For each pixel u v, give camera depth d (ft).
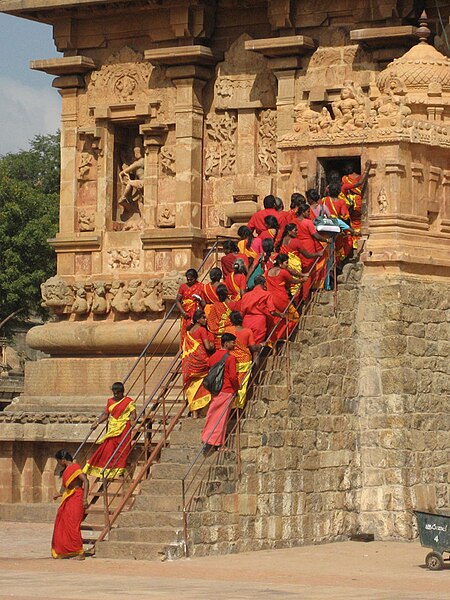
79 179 131.34
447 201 107.45
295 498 96.84
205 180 126.52
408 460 102.17
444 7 116.37
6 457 121.49
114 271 128.77
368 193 104.12
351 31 116.78
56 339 128.06
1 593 72.64
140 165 130.11
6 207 216.95
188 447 94.17
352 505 101.81
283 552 93.09
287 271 96.78
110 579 78.84
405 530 101.35
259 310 95.04
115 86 129.70
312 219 101.45
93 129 130.11
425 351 104.17
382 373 102.53
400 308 102.37
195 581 77.92
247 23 124.88
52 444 121.60
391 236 103.30
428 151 105.60
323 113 106.52
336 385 101.09
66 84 131.23
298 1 121.19
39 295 218.79
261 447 94.53
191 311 100.53
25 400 127.65
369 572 82.84
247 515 93.09
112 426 99.81
